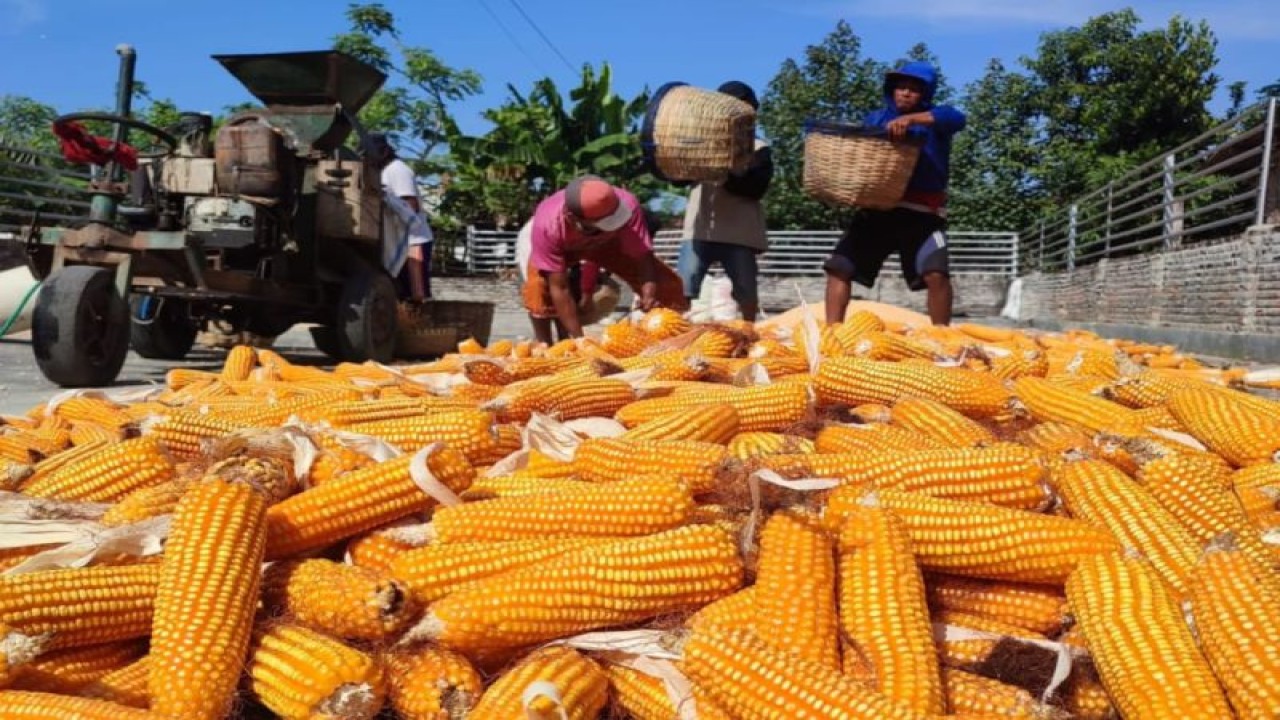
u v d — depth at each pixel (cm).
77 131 884
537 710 224
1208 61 3319
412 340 1241
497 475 362
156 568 270
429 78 3625
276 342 1595
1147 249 2497
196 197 980
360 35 3534
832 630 253
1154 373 511
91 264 888
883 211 947
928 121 893
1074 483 305
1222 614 231
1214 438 399
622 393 474
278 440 319
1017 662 260
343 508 290
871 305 1203
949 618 280
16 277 1214
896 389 441
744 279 1066
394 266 1182
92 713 213
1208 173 1567
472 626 251
